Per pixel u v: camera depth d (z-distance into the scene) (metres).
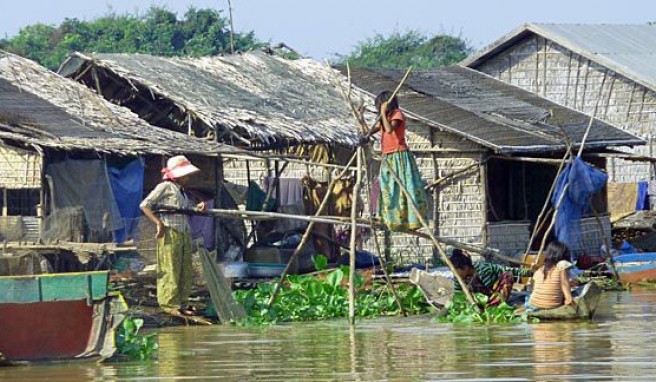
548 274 30.75
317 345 25.94
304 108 47.84
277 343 26.42
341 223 31.66
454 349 24.73
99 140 39.00
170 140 40.91
